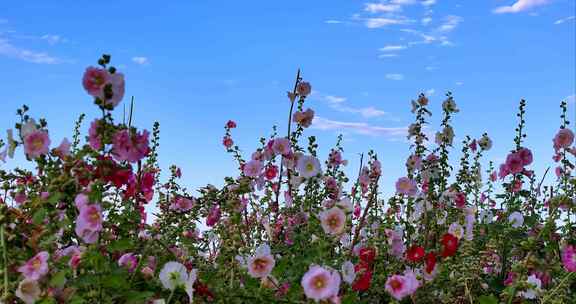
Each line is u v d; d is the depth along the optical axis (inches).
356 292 169.5
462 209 255.4
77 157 140.6
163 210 231.5
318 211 228.5
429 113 291.3
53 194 143.7
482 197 325.1
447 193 268.1
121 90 141.4
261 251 168.2
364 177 281.6
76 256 144.9
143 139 145.5
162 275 143.6
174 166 257.1
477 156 306.3
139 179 189.3
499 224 255.6
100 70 139.3
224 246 177.8
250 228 248.2
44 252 136.4
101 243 147.5
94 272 143.6
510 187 274.2
